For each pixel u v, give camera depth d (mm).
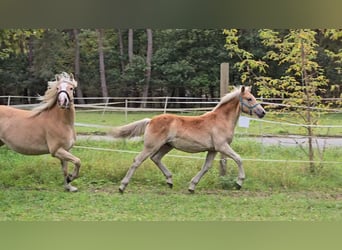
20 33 9180
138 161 5566
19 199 5082
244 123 6121
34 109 5609
